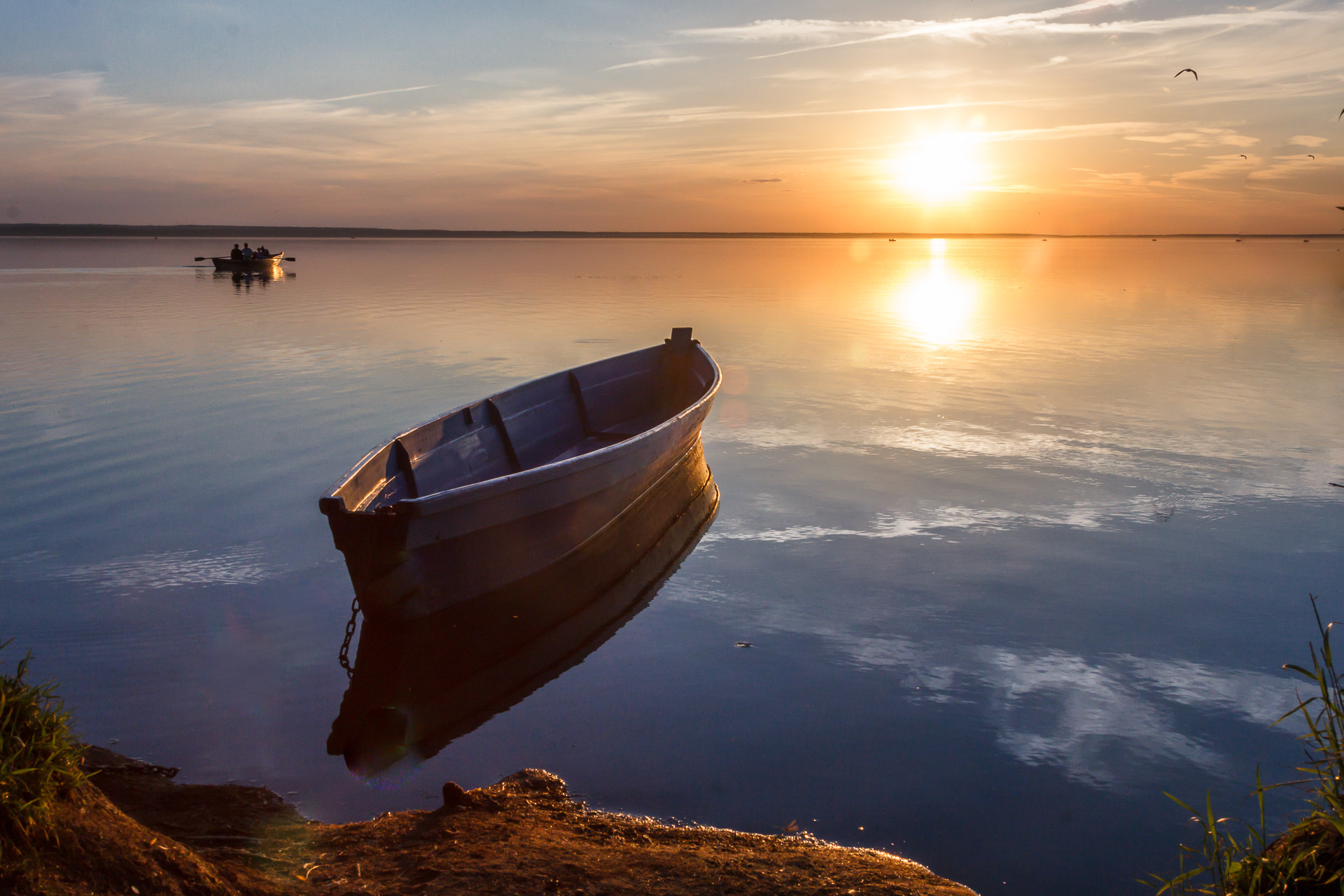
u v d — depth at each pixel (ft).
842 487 36.63
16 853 8.62
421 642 22.15
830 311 110.73
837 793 15.94
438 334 82.33
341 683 20.24
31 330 81.61
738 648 22.47
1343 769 9.90
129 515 31.86
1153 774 16.66
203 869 9.98
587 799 15.60
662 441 30.66
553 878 11.20
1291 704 19.34
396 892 10.74
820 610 24.75
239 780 16.08
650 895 10.91
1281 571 27.22
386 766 16.79
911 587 26.32
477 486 22.15
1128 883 13.51
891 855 13.65
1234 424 46.47
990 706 19.38
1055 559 28.45
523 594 24.95
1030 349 75.72
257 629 23.00
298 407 50.06
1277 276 197.26
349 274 184.44
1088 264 288.10
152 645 21.94
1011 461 40.29
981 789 16.14
